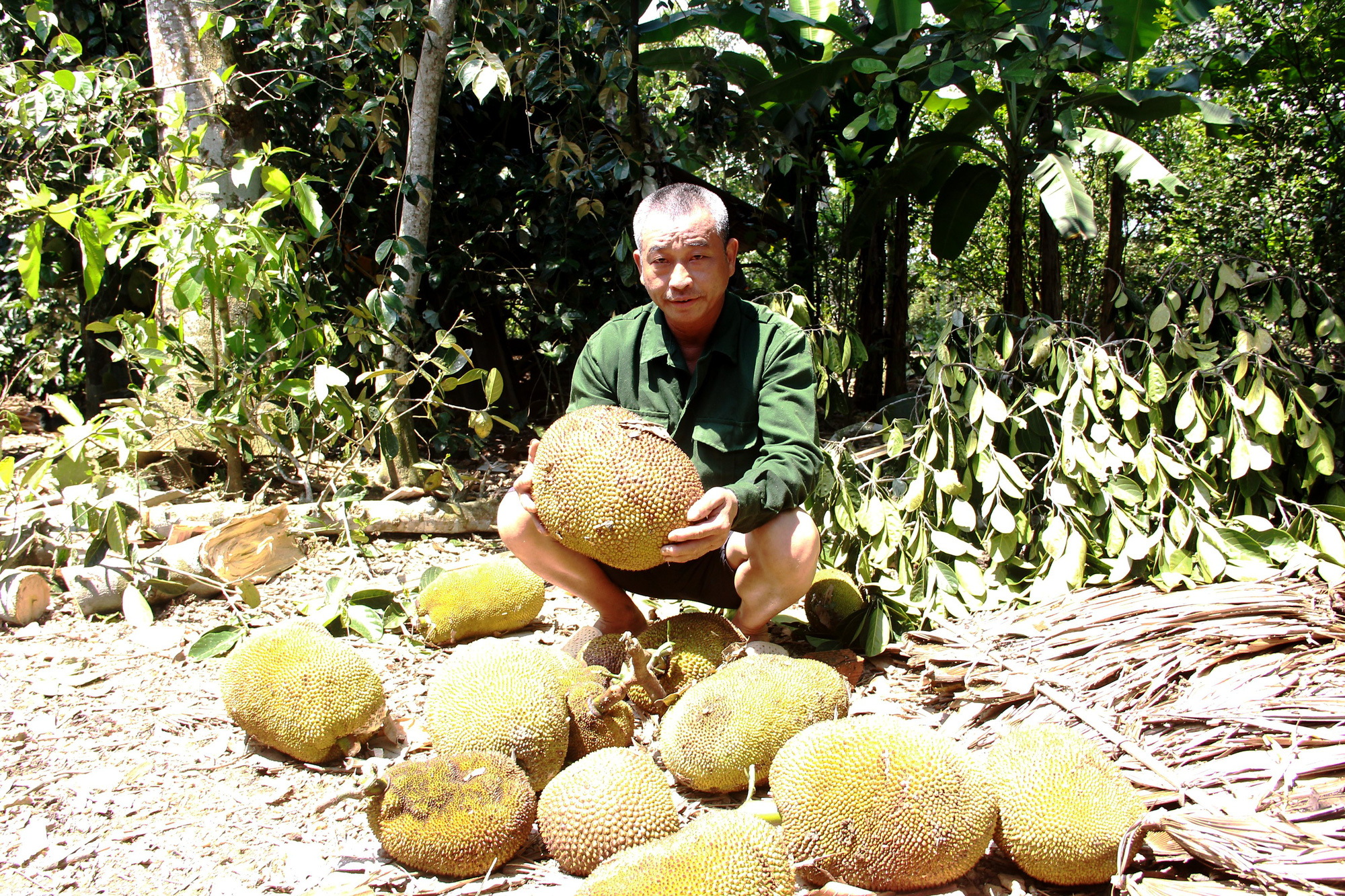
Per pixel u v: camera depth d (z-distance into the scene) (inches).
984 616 116.3
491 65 166.7
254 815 79.4
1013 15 217.8
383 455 177.6
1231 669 96.7
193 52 192.1
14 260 218.5
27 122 171.5
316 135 211.6
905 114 271.7
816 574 120.9
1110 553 126.7
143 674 106.3
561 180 212.8
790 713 81.0
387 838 70.8
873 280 292.7
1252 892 65.2
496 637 120.2
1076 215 200.1
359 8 188.5
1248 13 286.2
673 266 92.5
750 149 233.9
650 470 81.0
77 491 136.1
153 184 158.9
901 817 65.7
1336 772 77.9
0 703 97.7
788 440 95.6
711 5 244.5
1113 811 68.7
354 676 87.6
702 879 59.3
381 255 178.2
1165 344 154.6
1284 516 132.3
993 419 133.0
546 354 232.4
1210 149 337.4
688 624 96.2
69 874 70.8
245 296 159.3
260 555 138.9
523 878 72.2
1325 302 146.6
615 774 72.0
